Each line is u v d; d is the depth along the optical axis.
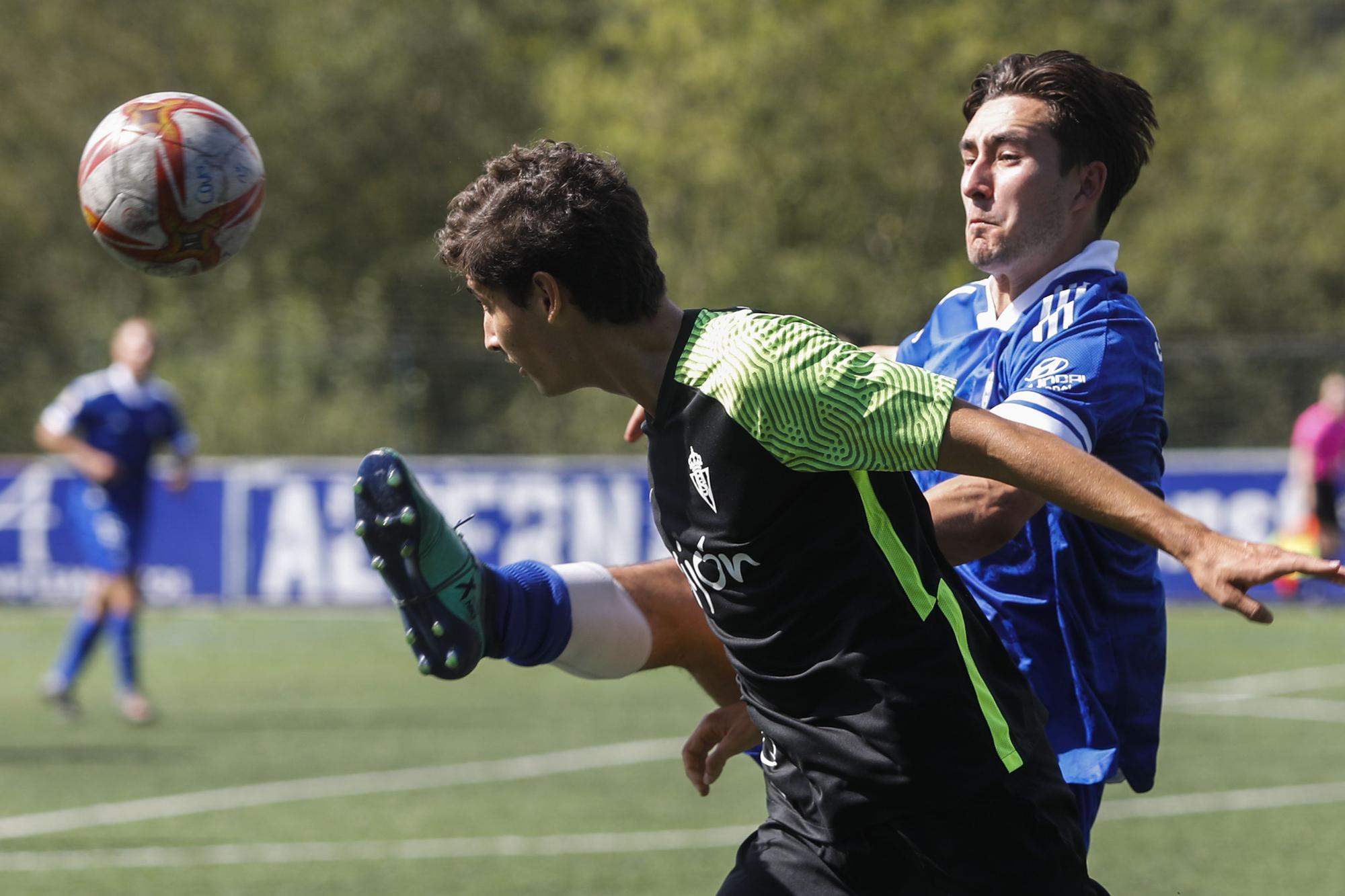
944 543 11.20
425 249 125.44
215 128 13.61
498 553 64.69
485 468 65.00
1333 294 122.81
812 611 10.16
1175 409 88.62
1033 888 10.35
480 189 10.45
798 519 9.92
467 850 23.88
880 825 10.32
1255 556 8.54
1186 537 8.75
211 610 65.75
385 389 90.56
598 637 12.35
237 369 89.81
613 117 115.31
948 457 9.41
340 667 49.56
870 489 10.02
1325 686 44.06
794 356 9.61
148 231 13.38
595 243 10.06
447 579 11.06
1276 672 47.31
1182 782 29.84
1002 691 10.55
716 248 114.69
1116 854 23.61
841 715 10.27
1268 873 22.31
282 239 125.56
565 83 116.75
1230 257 119.50
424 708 40.69
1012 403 11.61
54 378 97.25
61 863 23.06
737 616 10.41
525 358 10.55
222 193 13.48
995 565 12.27
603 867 22.67
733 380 9.67
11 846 24.31
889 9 116.88
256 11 127.69
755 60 112.88
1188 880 21.89
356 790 29.05
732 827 25.61
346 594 65.31
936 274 116.56
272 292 119.88
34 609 66.62
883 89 114.88
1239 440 87.81
